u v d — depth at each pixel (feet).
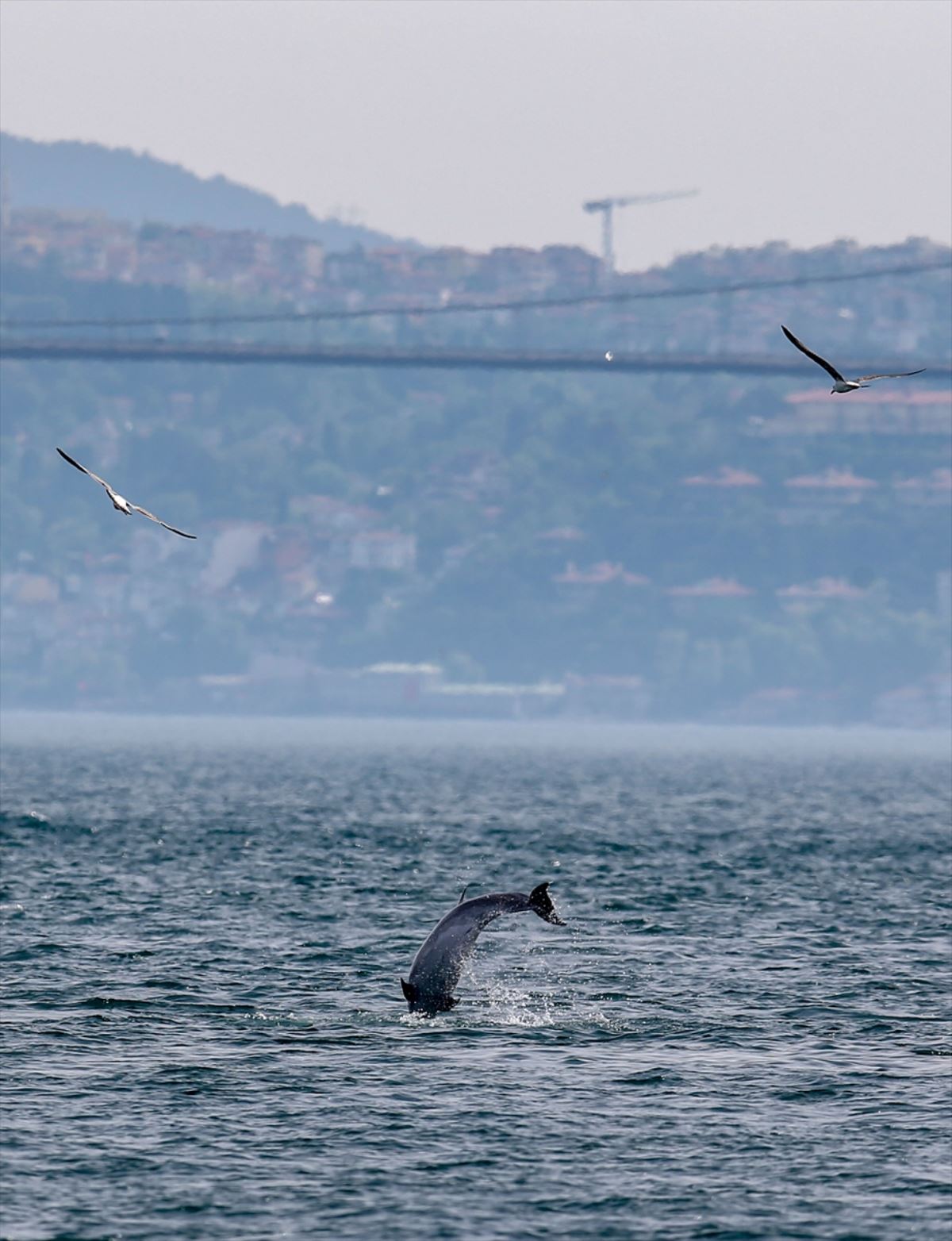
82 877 178.29
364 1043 94.84
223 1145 76.07
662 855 220.02
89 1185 70.95
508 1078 87.56
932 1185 71.82
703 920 149.48
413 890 172.35
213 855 207.92
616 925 145.38
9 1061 89.45
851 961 125.39
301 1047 93.76
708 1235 66.49
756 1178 72.59
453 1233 66.54
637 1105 82.58
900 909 158.71
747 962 124.36
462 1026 99.66
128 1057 90.89
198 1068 88.69
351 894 167.32
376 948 129.90
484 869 198.18
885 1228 67.26
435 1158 74.74
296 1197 69.97
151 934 135.54
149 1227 66.74
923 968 122.11
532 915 151.43
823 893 173.68
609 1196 70.44
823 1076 88.28
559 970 120.26
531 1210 68.90
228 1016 102.17
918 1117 80.84
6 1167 72.54
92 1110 80.79
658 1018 102.47
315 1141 76.79
